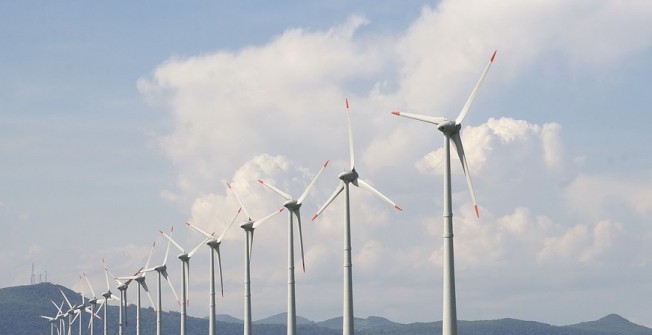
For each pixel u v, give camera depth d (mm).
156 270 184750
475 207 73938
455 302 70375
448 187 73375
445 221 72250
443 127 74750
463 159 74938
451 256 71188
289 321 114188
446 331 69875
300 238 117688
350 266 96812
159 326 182875
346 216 98250
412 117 76812
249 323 129750
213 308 145625
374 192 96438
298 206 117500
